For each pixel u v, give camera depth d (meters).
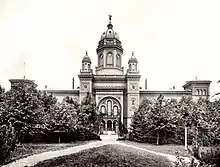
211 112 32.47
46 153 25.39
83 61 93.31
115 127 85.69
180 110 42.19
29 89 33.12
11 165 18.33
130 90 91.62
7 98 31.78
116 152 22.17
